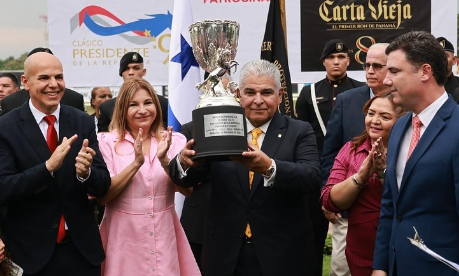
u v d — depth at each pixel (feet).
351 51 29.22
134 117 15.52
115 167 15.39
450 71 23.77
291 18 29.32
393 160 13.15
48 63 14.70
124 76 27.32
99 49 30.48
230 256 14.58
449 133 12.24
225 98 13.33
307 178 14.16
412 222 12.60
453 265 11.21
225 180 14.76
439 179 12.22
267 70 14.49
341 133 18.86
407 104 12.68
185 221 18.99
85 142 13.99
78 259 14.79
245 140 13.19
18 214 14.60
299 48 29.40
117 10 30.27
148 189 15.21
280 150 14.80
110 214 15.39
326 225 21.57
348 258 15.79
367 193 15.33
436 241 12.32
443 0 28.71
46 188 14.49
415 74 12.43
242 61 29.58
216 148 12.89
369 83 18.49
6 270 14.43
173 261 15.28
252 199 14.61
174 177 14.03
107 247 15.30
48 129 14.96
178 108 20.83
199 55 14.16
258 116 14.57
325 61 24.25
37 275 14.43
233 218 14.64
